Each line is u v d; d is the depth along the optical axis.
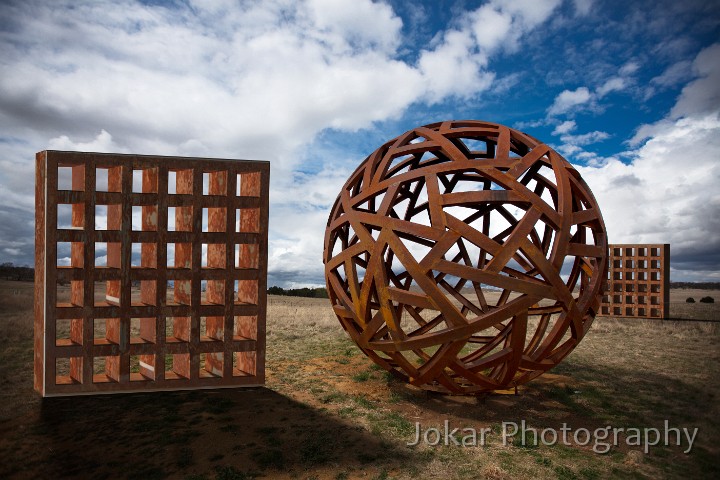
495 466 6.31
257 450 6.69
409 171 8.20
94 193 8.92
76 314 8.85
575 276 9.45
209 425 7.62
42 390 8.92
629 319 22.50
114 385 9.10
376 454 6.66
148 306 9.23
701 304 31.11
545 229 10.09
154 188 9.62
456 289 11.44
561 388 9.96
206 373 10.05
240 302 10.19
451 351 7.91
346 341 14.81
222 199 9.62
